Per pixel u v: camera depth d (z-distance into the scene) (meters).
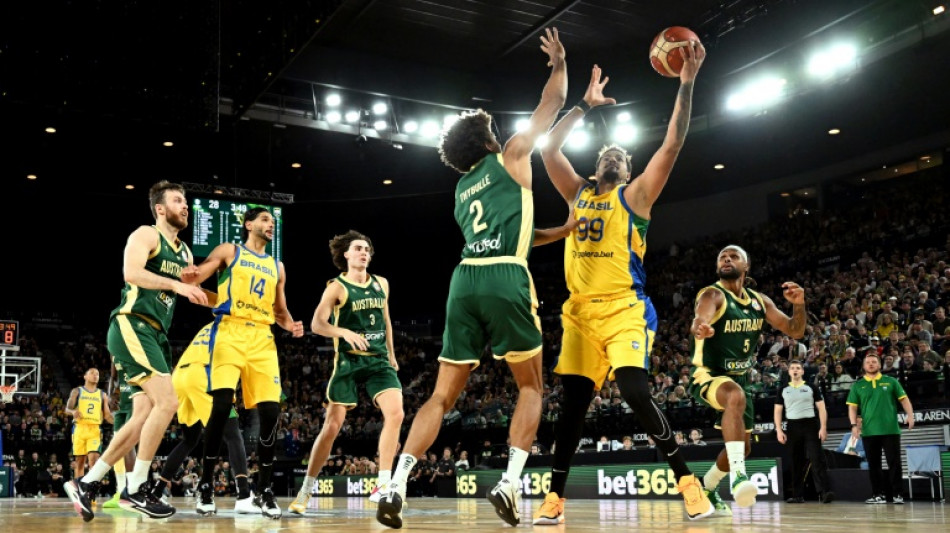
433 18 18.70
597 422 16.47
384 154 21.86
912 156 21.83
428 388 23.27
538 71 21.53
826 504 8.27
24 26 13.97
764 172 24.06
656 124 20.91
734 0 17.81
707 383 5.14
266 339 5.81
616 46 20.22
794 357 15.09
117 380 7.30
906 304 15.75
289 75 19.25
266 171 22.92
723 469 5.47
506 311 3.70
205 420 6.04
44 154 21.41
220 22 16.17
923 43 16.31
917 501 9.77
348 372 6.39
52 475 18.62
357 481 15.15
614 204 4.46
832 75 17.73
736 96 19.48
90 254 27.95
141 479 4.95
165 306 5.24
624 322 4.35
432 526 4.14
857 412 9.70
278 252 19.30
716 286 5.38
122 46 14.55
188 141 20.80
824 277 21.19
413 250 29.78
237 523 4.59
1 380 19.30
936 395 12.86
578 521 4.51
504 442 18.48
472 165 3.99
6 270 27.06
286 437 20.64
